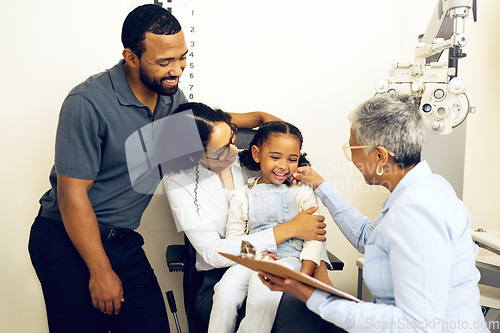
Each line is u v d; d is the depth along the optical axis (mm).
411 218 876
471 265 936
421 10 1815
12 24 1656
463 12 1326
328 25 1793
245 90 1788
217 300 1212
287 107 1814
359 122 1041
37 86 1693
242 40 1762
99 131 1213
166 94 1253
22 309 1790
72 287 1274
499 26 1854
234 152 1374
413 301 855
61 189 1197
